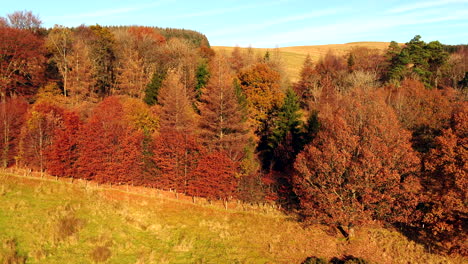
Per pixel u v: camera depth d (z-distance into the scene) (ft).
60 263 62.59
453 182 80.02
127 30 285.84
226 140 129.49
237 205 118.52
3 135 128.26
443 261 82.07
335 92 204.44
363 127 95.66
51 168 121.39
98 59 209.05
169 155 122.52
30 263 60.90
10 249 62.85
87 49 197.06
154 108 157.89
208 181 115.75
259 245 88.84
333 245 91.66
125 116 143.74
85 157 123.54
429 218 83.25
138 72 189.78
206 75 191.52
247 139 139.95
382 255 86.43
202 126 142.61
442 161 82.28
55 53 189.06
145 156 127.03
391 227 98.73
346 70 256.11
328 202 92.73
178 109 142.61
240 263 76.54
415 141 113.19
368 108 105.60
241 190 120.16
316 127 139.13
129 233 82.69
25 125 130.52
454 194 76.84
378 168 84.17
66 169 123.75
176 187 121.29
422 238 91.61
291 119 149.69
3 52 156.56
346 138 91.86
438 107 134.82
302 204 98.94
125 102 155.43
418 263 82.23
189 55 233.76
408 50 230.89
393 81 211.61
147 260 70.54
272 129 163.32
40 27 215.72
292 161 135.44
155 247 78.23
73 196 103.65
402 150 87.10
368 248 89.76
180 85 160.45
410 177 85.35
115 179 123.24
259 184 121.60
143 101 173.17
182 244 81.66
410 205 84.99
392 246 89.92
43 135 129.49
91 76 190.19
